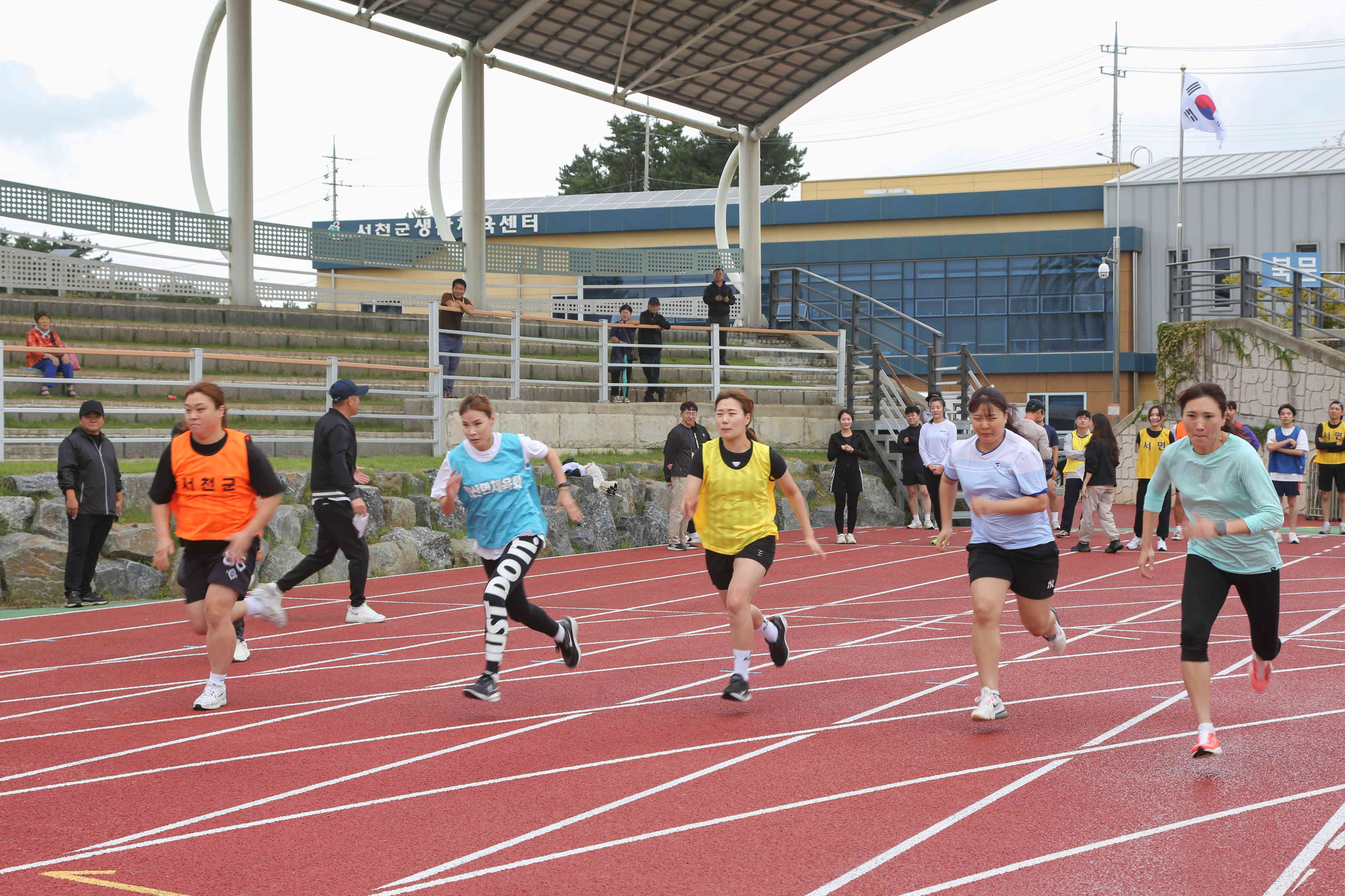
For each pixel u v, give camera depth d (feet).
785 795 18.26
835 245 152.25
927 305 150.30
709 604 40.45
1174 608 38.65
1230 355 81.87
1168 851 15.56
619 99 88.07
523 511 25.55
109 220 70.23
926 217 152.46
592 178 266.36
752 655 30.94
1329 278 97.25
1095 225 148.25
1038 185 161.27
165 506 24.49
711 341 78.07
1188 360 84.58
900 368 149.69
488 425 25.35
